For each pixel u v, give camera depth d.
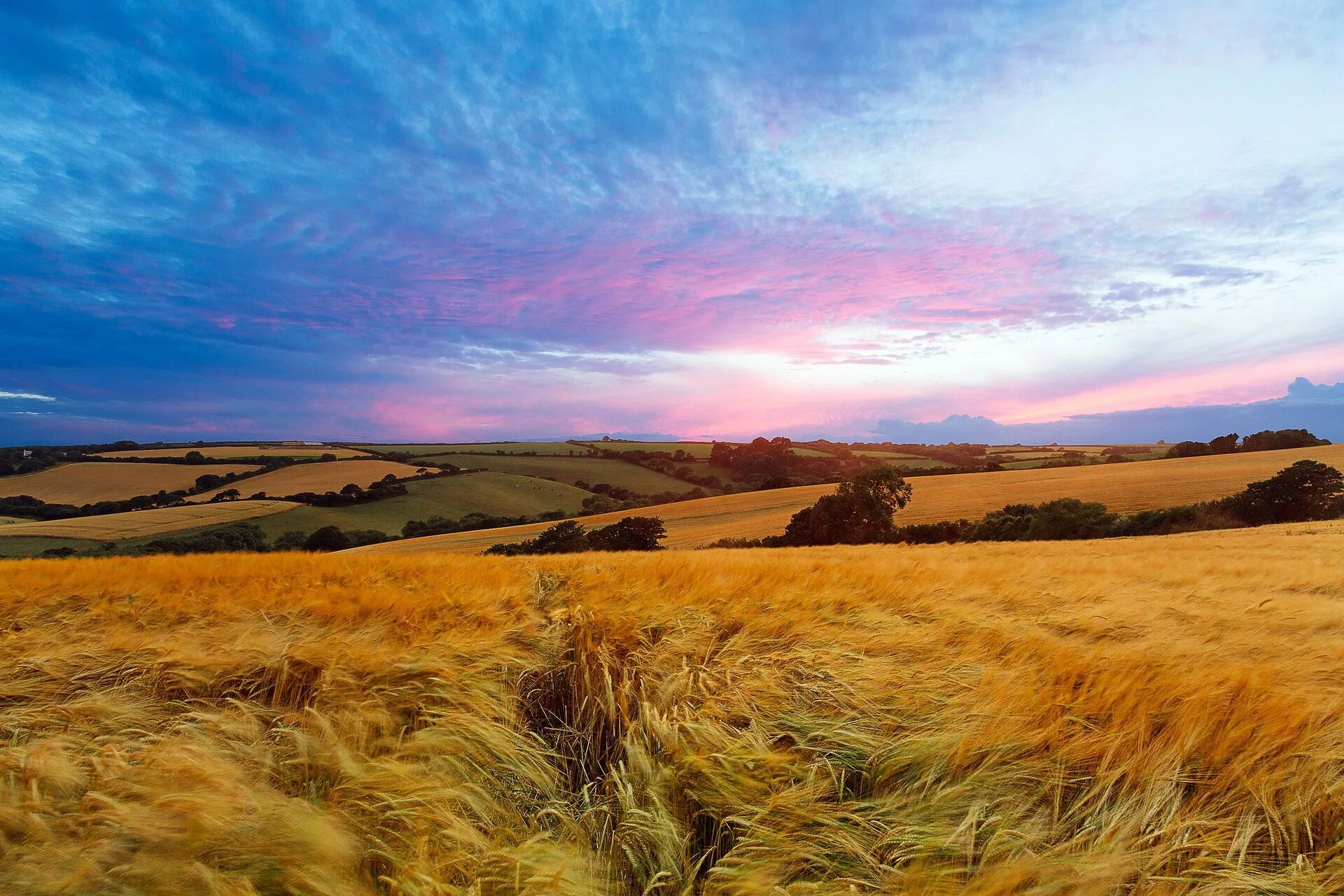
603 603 5.59
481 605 5.58
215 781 2.49
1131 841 2.21
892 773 2.78
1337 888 2.03
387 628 4.85
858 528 52.03
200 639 4.46
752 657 4.22
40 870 2.04
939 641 4.52
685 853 2.33
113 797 2.42
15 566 9.35
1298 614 5.52
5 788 2.42
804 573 7.80
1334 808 2.35
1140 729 2.74
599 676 3.89
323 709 3.37
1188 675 3.36
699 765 2.63
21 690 3.64
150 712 3.50
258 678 3.88
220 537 57.81
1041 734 2.78
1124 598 6.58
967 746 2.77
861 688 3.52
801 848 2.27
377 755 2.96
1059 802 2.52
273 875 2.07
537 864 2.18
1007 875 1.99
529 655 4.32
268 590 6.32
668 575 7.46
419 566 8.85
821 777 2.77
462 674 3.71
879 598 6.27
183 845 2.13
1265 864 2.24
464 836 2.31
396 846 2.33
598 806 2.65
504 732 3.17
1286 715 2.77
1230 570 10.98
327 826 2.22
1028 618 5.42
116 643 4.26
